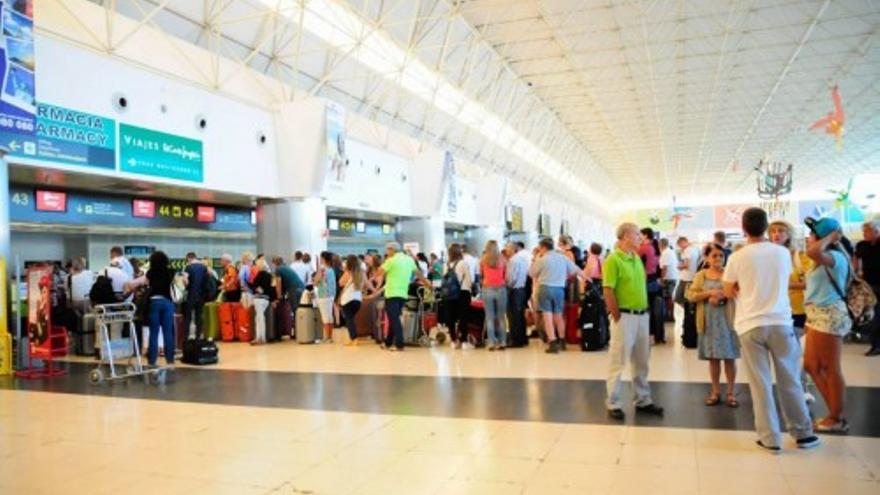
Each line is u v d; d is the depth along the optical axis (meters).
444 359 7.78
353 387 6.14
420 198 19.75
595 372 6.50
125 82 10.06
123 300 8.34
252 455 4.00
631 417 4.62
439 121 21.30
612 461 3.65
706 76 20.72
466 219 24.11
